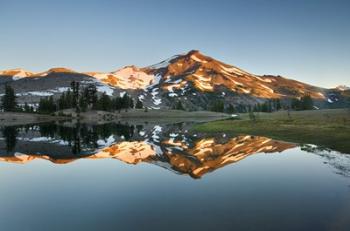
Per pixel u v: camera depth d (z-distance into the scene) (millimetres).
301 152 40750
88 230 15562
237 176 27594
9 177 29719
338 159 33906
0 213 18578
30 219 17438
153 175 29609
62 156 43562
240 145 51375
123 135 78812
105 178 28656
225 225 15500
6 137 73812
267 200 19719
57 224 16562
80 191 23797
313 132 56906
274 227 15047
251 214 17047
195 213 17562
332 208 17609
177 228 15344
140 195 22109
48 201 21094
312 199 19578
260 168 31156
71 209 19172
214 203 19438
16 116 172375
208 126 96438
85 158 41594
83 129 102938
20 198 22000
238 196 20922
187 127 107750
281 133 63000
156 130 95188
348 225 14977
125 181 27078
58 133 86000
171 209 18484
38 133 85938
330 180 24797
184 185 24812
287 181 24906
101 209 18969
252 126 82125
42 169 33906
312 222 15523
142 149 50094
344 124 66750
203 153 44125
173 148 50781
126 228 15648
